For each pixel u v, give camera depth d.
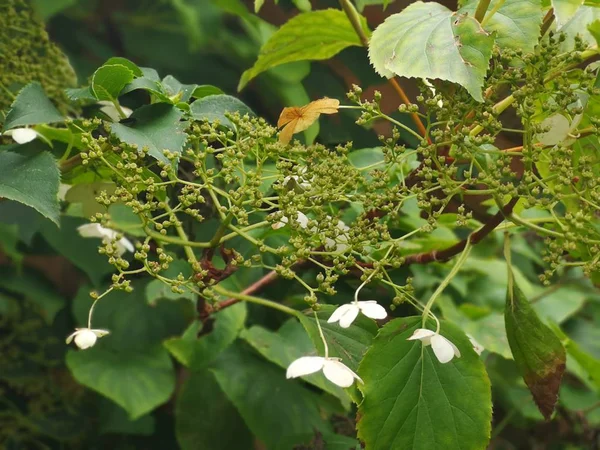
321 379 0.48
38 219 0.56
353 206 0.46
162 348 0.61
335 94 0.60
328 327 0.38
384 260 0.35
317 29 0.48
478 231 0.38
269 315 0.55
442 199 0.38
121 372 0.59
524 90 0.34
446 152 0.39
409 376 0.35
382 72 0.35
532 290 0.60
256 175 0.36
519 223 0.35
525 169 0.35
